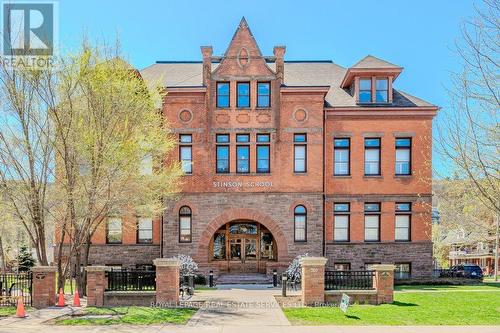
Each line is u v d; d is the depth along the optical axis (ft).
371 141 96.89
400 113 95.96
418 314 49.47
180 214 93.81
